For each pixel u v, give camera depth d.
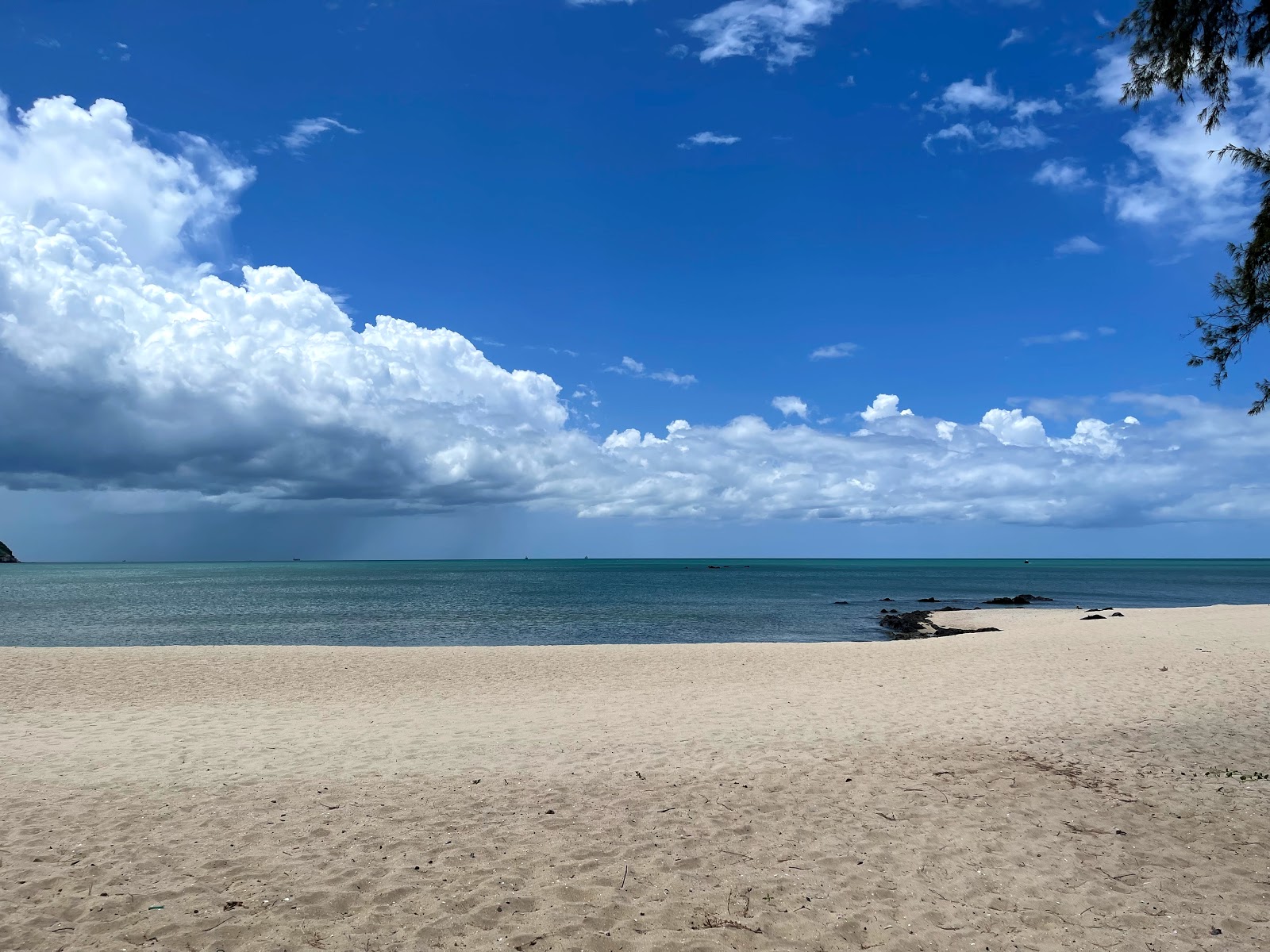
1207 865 5.60
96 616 43.03
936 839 6.13
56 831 6.25
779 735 9.96
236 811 6.81
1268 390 6.98
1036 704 11.80
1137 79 7.21
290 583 89.31
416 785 7.66
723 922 4.70
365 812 6.80
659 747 9.30
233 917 4.69
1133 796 7.21
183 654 20.38
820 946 4.42
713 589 74.94
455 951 4.31
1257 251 6.72
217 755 9.00
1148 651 17.89
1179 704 11.60
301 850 5.85
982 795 7.27
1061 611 39.72
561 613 44.53
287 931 4.52
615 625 37.69
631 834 6.24
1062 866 5.58
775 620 40.19
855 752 8.95
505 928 4.60
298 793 7.38
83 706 13.16
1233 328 7.05
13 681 15.97
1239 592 68.38
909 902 5.01
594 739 9.80
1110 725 10.21
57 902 4.86
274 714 12.05
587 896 5.05
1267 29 6.39
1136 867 5.57
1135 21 6.95
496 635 33.31
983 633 25.59
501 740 9.78
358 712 12.27
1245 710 11.08
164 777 7.97
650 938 4.50
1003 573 130.38
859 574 122.75
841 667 17.84
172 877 5.29
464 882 5.25
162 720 11.54
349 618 41.38
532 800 7.17
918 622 36.19
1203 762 8.37
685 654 20.89
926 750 8.98
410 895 5.04
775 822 6.54
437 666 18.58
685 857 5.75
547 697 14.06
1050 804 6.98
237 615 43.59
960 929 4.64
